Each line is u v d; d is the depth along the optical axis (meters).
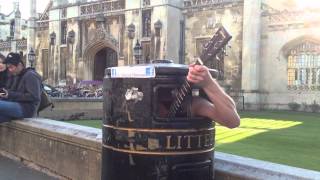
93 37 43.41
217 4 36.00
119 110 3.24
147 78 3.10
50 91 34.22
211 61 3.05
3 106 7.17
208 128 3.25
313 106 31.95
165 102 3.19
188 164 3.14
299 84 32.69
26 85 7.41
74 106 20.73
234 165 3.73
